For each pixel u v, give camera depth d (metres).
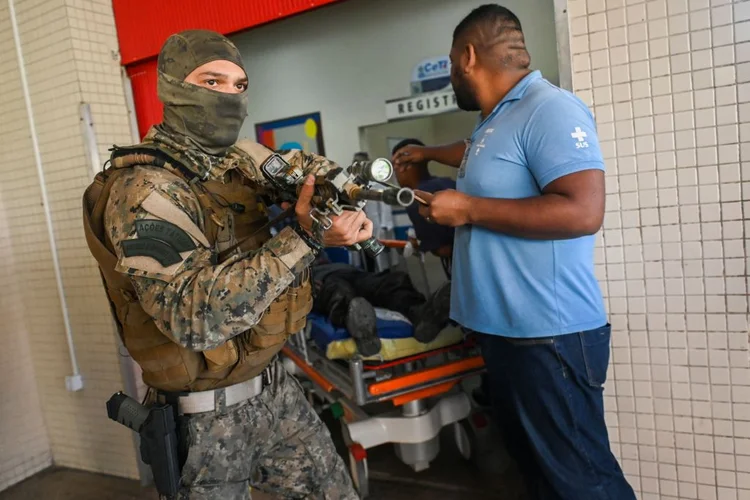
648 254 2.01
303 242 1.25
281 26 3.89
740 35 1.81
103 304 3.03
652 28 1.91
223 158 1.53
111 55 3.02
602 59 1.99
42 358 3.36
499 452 2.68
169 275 1.22
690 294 1.98
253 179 1.55
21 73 3.05
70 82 2.90
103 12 2.99
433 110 3.61
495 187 1.75
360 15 3.68
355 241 1.27
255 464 1.72
